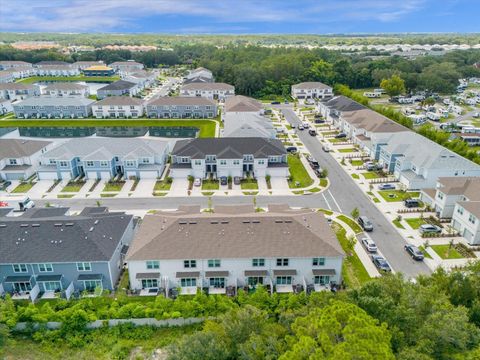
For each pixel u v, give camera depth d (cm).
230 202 7431
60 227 5216
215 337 3475
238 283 5075
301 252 4919
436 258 5588
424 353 3003
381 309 3462
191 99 14288
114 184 8262
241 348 3206
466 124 12631
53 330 4341
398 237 6141
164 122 13662
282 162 8762
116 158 8675
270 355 3039
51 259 4856
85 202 7488
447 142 9412
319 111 14862
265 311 4094
